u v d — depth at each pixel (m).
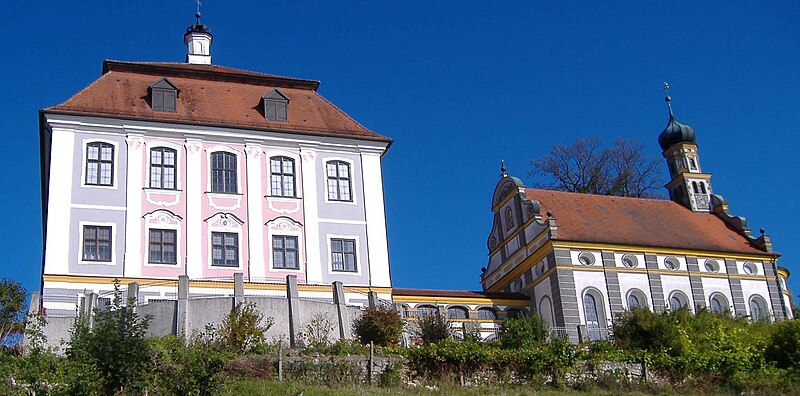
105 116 42.16
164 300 36.03
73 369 23.98
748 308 54.59
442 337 35.50
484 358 32.25
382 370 30.66
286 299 34.62
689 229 57.72
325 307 35.41
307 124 46.16
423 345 33.53
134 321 25.41
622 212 57.72
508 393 30.12
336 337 34.94
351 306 36.34
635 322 37.09
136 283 37.34
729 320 39.50
